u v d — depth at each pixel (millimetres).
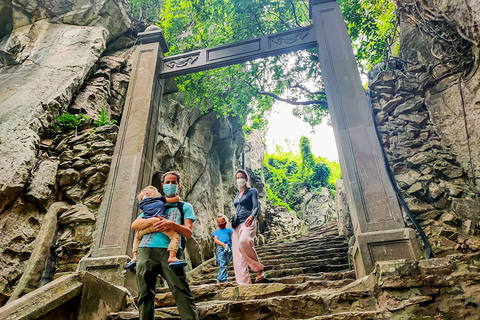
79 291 2412
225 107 9516
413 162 5070
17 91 5883
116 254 4164
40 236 4523
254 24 8766
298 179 18188
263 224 13477
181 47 9039
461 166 4848
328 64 5391
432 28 5867
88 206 4867
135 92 5879
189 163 9227
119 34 8703
